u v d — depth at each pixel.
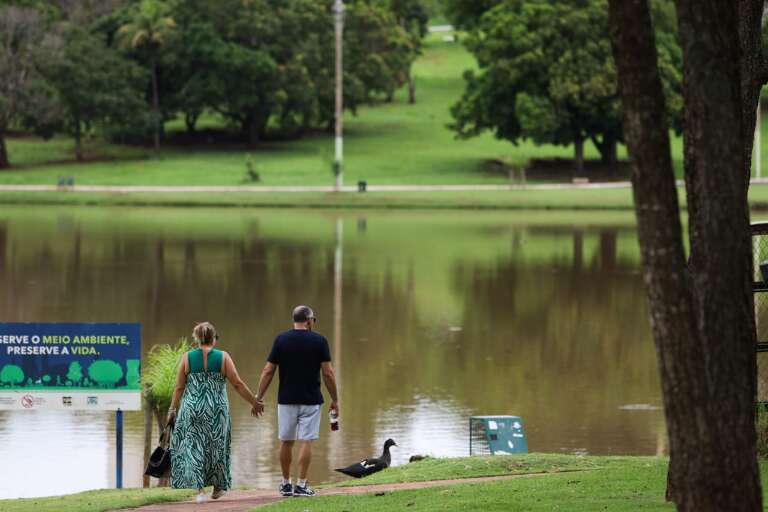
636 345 81.38
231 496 35.44
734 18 22.19
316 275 117.38
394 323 90.06
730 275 22.12
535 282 113.81
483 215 192.88
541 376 70.56
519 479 35.62
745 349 22.12
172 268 121.56
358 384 67.88
